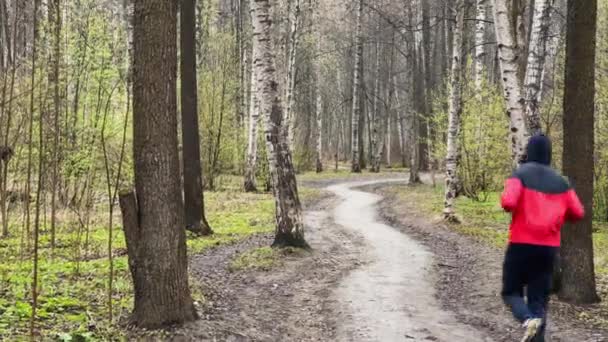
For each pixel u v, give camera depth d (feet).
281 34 90.89
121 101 55.93
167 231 23.03
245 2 135.64
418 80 123.13
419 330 26.13
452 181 64.54
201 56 111.04
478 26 82.64
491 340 24.66
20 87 38.91
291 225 44.96
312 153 175.83
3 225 44.01
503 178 79.77
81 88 53.31
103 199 65.00
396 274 39.04
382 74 188.96
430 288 35.06
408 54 114.01
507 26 40.29
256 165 109.60
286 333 25.62
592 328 25.38
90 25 53.52
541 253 19.31
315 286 34.88
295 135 149.89
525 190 19.74
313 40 119.75
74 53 52.19
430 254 47.34
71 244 38.81
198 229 51.93
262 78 44.52
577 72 28.63
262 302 30.48
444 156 88.28
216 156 102.32
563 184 19.85
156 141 22.77
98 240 44.70
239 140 113.91
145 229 22.98
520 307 19.45
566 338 24.16
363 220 69.46
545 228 19.24
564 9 115.44
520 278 19.88
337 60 180.24
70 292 27.76
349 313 28.99
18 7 32.73
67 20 52.29
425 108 116.47
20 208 48.80
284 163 44.98
